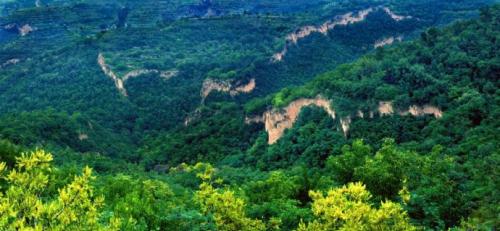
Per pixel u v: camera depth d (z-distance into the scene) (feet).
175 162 358.23
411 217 131.95
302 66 640.58
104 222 107.55
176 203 165.48
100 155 362.53
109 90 587.27
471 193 147.64
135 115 526.57
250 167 296.10
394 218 91.61
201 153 355.97
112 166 314.55
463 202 137.18
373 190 155.53
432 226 128.36
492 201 135.33
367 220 90.43
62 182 152.46
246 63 612.70
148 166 362.74
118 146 421.18
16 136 329.93
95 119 507.30
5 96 611.06
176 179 261.03
